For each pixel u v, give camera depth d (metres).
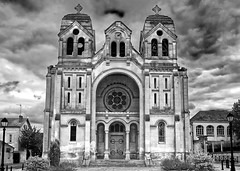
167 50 63.81
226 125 102.50
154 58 62.66
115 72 62.28
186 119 61.47
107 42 63.16
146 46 63.06
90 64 61.53
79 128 59.38
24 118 93.75
